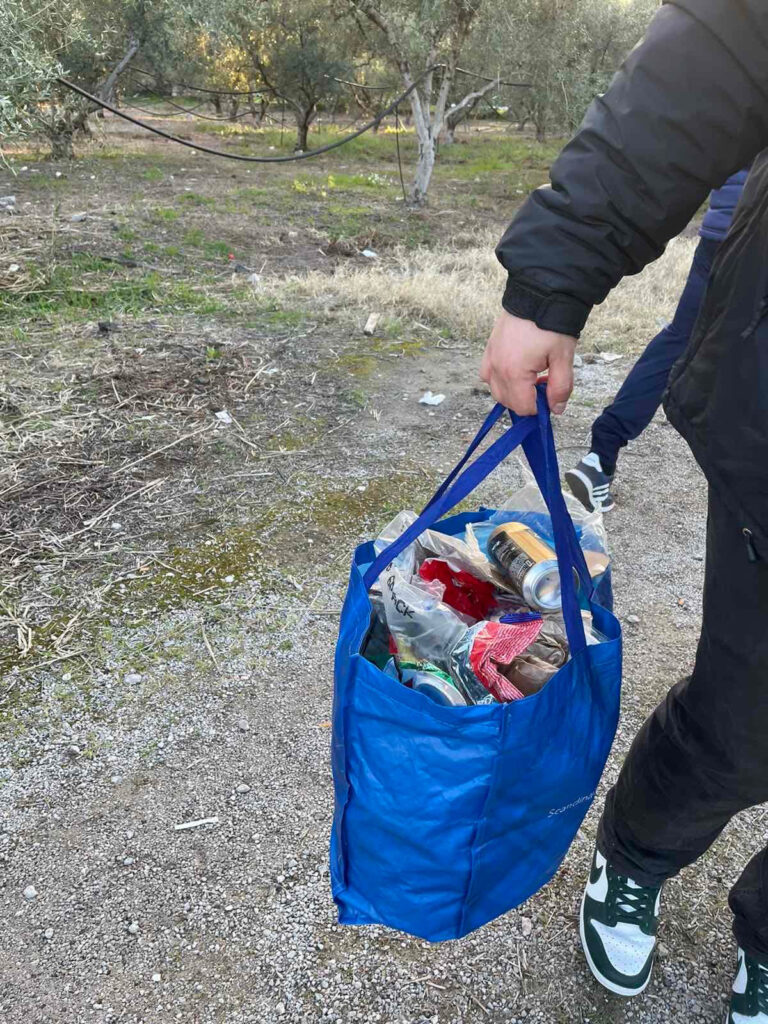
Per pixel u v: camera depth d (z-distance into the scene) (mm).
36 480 3381
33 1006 1579
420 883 1242
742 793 1354
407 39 10188
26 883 1813
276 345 5000
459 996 1605
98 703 2307
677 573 3018
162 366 4570
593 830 1977
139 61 14008
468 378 4656
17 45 5199
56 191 10062
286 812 2002
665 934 1729
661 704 1492
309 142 19172
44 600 2701
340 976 1637
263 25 14523
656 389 3084
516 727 1137
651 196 1044
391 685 1146
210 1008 1579
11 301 5469
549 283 1100
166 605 2701
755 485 1131
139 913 1757
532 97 16609
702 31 978
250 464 3607
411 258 7461
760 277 1094
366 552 1390
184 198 9930
